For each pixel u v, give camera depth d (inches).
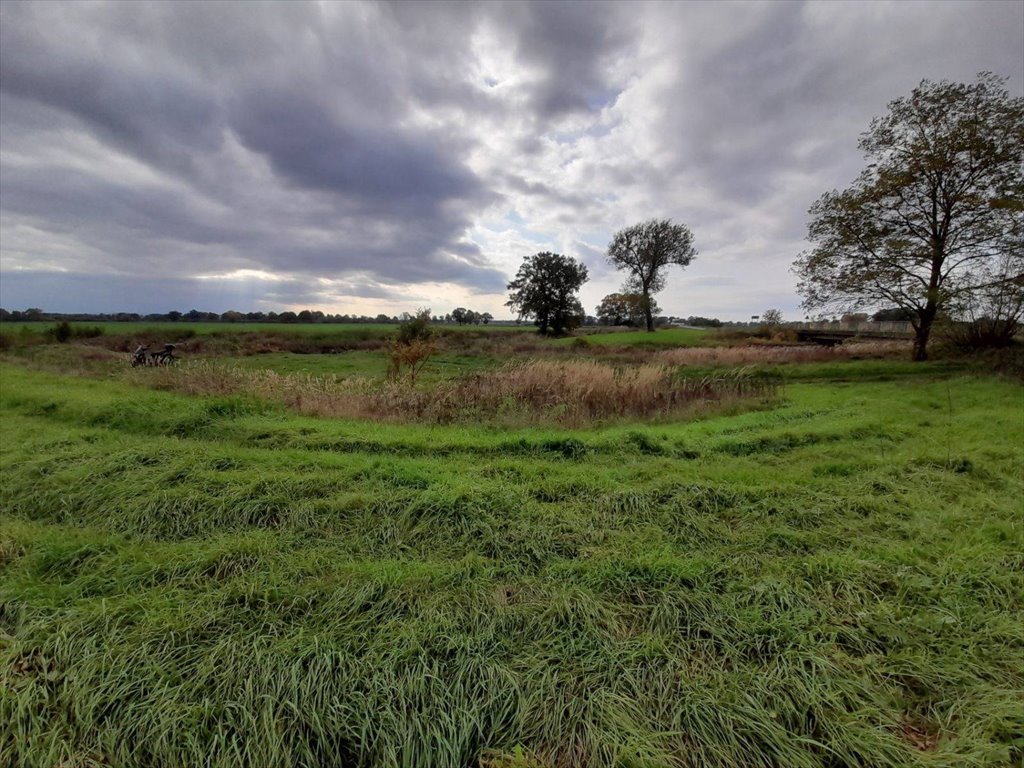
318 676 97.6
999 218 554.3
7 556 145.1
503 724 90.4
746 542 150.9
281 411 319.3
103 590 129.1
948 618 110.5
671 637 109.2
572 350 1128.2
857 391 440.1
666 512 171.0
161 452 220.5
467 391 355.9
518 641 109.6
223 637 109.3
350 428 279.3
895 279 602.2
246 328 1675.7
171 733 87.7
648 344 1251.2
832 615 114.0
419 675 97.3
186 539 159.8
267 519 170.4
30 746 86.5
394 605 120.8
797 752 81.7
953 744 81.9
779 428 289.3
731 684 94.8
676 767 80.5
